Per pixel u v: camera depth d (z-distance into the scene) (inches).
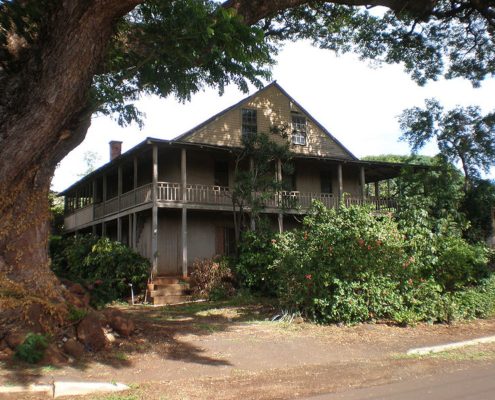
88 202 1148.5
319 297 438.9
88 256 795.4
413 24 738.2
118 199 910.4
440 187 787.4
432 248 477.7
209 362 309.7
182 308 599.5
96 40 314.0
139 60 424.5
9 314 306.2
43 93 310.2
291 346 358.6
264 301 631.2
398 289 456.8
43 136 321.4
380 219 519.5
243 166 921.5
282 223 888.3
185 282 743.7
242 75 479.8
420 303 455.5
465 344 374.6
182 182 784.3
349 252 438.6
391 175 1071.0
